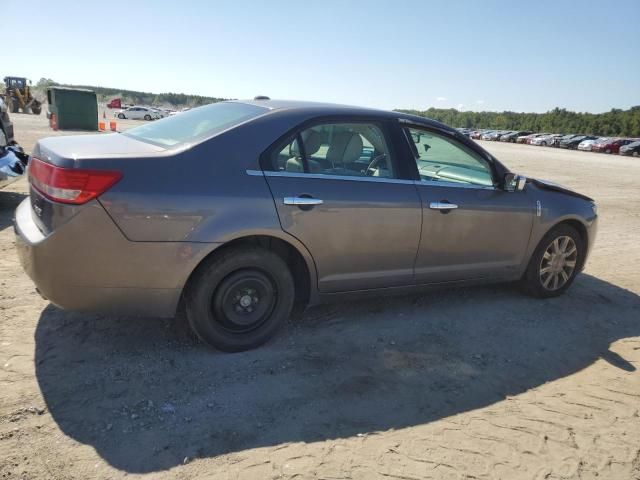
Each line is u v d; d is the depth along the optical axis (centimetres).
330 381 327
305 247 351
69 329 363
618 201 1250
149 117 5097
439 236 408
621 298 527
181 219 306
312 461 253
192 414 282
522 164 2345
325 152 364
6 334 350
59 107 2455
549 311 475
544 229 471
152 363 329
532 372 362
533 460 268
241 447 260
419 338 398
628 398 337
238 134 335
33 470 233
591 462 271
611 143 4578
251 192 326
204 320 332
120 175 294
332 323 411
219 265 326
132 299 310
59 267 293
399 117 404
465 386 336
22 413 271
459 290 508
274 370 334
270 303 355
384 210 376
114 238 294
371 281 391
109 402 286
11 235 571
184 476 237
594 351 404
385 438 276
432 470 254
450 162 423
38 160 318
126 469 238
